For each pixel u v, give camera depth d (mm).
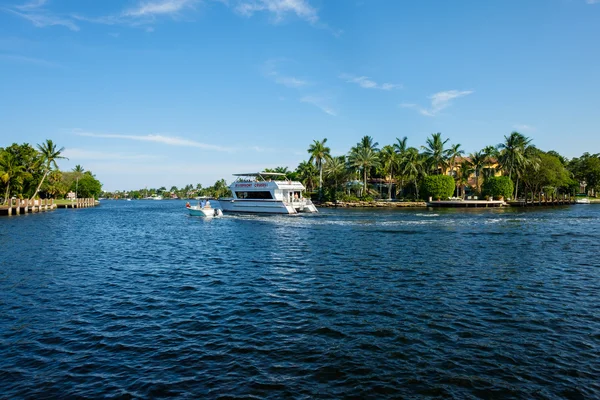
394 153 87250
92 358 8875
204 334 10305
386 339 9875
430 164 85812
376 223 42875
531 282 15812
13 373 8156
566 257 21578
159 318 11625
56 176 99625
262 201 55625
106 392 7410
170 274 17750
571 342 9688
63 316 11797
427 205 82438
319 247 25641
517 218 49562
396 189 98500
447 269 18406
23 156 73875
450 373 8109
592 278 16531
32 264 20094
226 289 14938
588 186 112625
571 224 41219
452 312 11977
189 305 12898
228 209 59406
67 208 91250
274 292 14398
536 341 9750
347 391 7414
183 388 7543
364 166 87062
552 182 85312
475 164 85125
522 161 81375
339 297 13664
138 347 9477
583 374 8062
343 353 9070
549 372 8156
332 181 93938
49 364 8578
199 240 30266
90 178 127625
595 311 12102
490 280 16172
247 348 9383
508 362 8609
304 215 54812
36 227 41000
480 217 51312
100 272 18219
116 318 11625
